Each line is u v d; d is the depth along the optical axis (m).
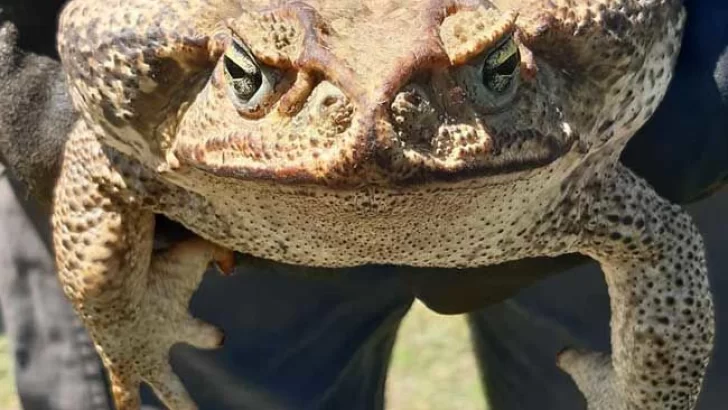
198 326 0.27
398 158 0.19
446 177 0.19
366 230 0.21
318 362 0.35
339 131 0.19
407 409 0.53
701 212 0.35
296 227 0.22
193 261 0.26
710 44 0.26
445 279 0.27
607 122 0.23
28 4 0.28
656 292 0.26
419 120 0.19
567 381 0.37
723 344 0.36
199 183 0.22
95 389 0.37
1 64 0.28
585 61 0.22
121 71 0.22
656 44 0.24
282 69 0.20
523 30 0.21
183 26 0.22
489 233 0.22
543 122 0.21
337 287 0.33
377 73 0.19
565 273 0.35
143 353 0.27
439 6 0.20
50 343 0.37
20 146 0.27
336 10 0.20
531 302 0.36
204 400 0.36
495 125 0.20
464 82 0.20
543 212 0.23
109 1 0.23
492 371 0.38
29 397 0.37
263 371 0.35
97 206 0.25
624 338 0.26
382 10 0.20
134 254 0.25
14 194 0.35
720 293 0.36
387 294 0.33
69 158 0.25
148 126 0.23
